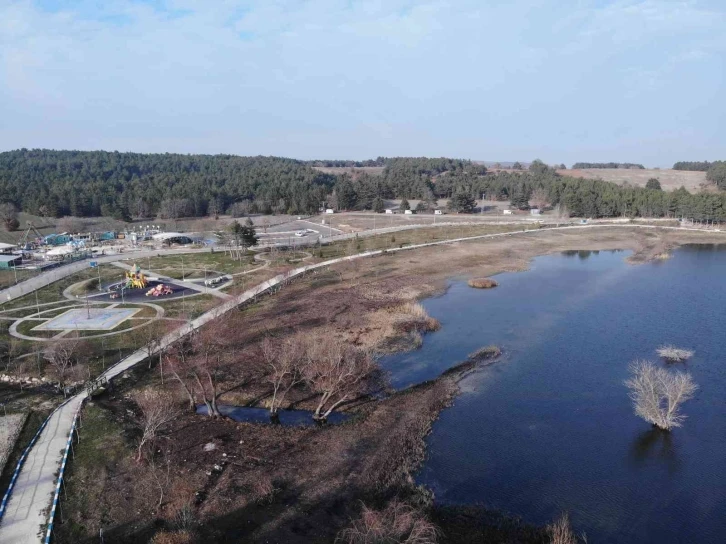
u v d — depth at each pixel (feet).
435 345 242.37
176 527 119.24
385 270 385.09
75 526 120.98
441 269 392.68
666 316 282.56
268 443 156.66
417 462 150.20
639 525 127.34
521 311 292.61
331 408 173.58
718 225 615.57
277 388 186.70
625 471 148.05
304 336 243.19
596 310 293.64
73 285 353.72
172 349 223.51
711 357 226.58
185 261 435.12
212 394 176.76
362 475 141.18
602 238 538.88
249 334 249.96
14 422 171.94
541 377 207.41
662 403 186.70
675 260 435.94
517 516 128.77
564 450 157.79
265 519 123.44
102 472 140.26
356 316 277.23
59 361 211.82
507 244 498.69
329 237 542.16
